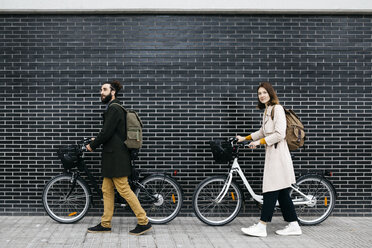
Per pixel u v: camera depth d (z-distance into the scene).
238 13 5.35
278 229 4.64
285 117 4.30
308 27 5.36
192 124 5.32
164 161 5.30
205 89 5.34
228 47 5.36
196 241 4.11
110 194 4.40
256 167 5.32
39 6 5.21
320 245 4.00
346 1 5.25
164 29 5.34
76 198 4.95
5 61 5.32
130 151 4.48
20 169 5.28
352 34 5.36
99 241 4.08
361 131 5.35
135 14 5.35
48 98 5.30
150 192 4.73
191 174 5.30
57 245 3.93
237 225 4.82
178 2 5.23
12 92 5.30
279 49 5.35
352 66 5.36
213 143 4.61
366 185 5.34
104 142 4.27
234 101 5.34
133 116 4.36
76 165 4.77
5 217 5.15
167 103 5.32
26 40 5.32
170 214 5.17
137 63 5.32
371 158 5.34
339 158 5.35
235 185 4.77
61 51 5.32
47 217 5.16
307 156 5.36
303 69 5.36
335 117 5.36
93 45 5.32
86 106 5.31
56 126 5.30
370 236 4.35
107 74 5.32
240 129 5.34
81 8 5.22
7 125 5.30
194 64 5.34
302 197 5.01
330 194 4.86
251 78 5.35
